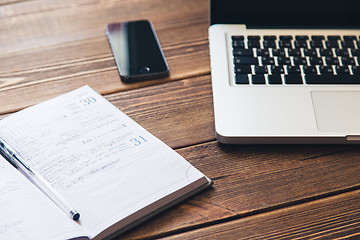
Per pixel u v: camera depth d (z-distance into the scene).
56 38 0.87
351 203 0.58
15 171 0.57
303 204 0.58
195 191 0.59
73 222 0.52
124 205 0.55
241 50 0.75
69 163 0.60
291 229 0.55
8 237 0.48
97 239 0.52
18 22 0.91
